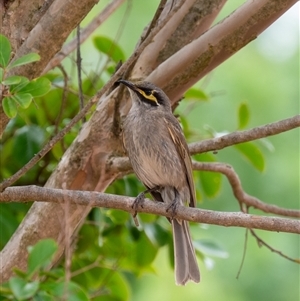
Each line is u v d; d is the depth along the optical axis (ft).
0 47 25.30
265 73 54.29
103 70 39.96
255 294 50.85
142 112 34.91
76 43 38.22
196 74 34.65
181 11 35.53
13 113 25.93
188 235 34.14
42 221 33.01
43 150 27.73
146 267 40.27
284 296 50.55
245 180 51.96
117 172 34.71
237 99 53.36
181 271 33.60
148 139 34.76
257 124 52.65
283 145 53.16
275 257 51.49
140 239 39.83
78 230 36.94
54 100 40.81
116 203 29.66
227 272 51.62
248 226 27.76
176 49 35.78
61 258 37.11
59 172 34.53
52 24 29.27
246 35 33.19
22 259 32.99
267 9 32.42
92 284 39.50
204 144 34.88
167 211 29.84
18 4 30.04
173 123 35.12
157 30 27.14
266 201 51.67
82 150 34.37
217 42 33.42
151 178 35.32
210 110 53.06
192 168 36.27
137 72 35.96
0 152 40.81
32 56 25.54
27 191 28.55
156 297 51.19
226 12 55.47
